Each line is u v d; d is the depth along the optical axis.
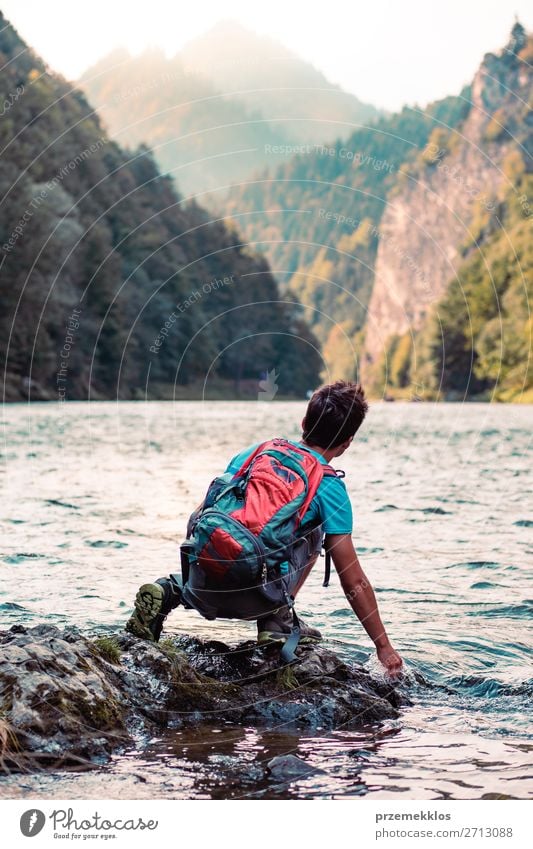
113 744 2.70
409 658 3.77
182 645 3.58
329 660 3.40
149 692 3.04
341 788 2.48
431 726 3.06
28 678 2.72
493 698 3.38
